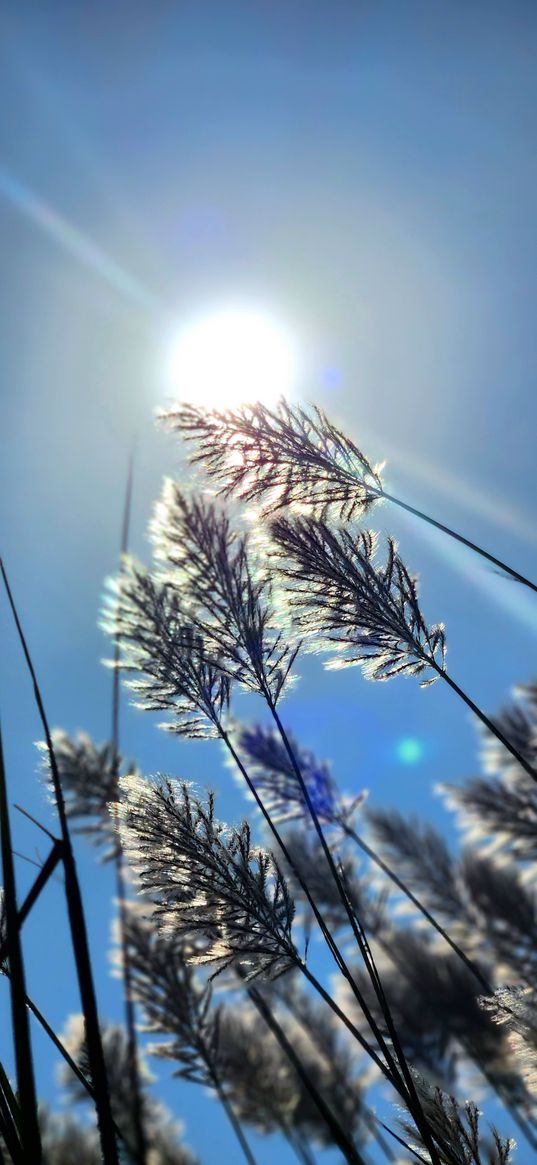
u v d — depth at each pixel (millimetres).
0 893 1228
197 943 2121
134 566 2014
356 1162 1567
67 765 3262
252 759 3166
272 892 1618
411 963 4148
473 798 4086
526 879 4227
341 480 1884
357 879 4277
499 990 1539
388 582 1863
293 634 1896
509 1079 3084
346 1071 3902
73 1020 3035
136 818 1646
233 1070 3633
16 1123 1088
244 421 1876
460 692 1783
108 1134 956
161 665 1881
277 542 1876
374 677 1882
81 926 1042
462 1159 1458
